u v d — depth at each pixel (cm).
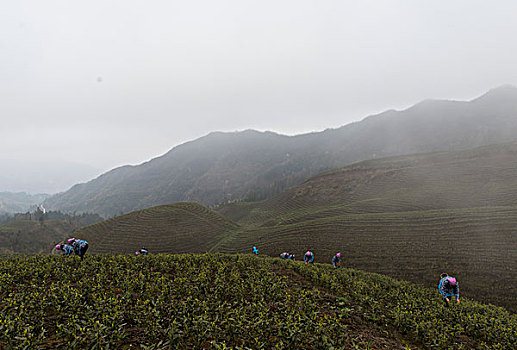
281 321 939
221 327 901
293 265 2069
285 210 11931
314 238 5534
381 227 5238
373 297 1502
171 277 1459
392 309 1330
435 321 1171
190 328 825
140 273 1366
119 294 1095
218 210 18625
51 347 715
